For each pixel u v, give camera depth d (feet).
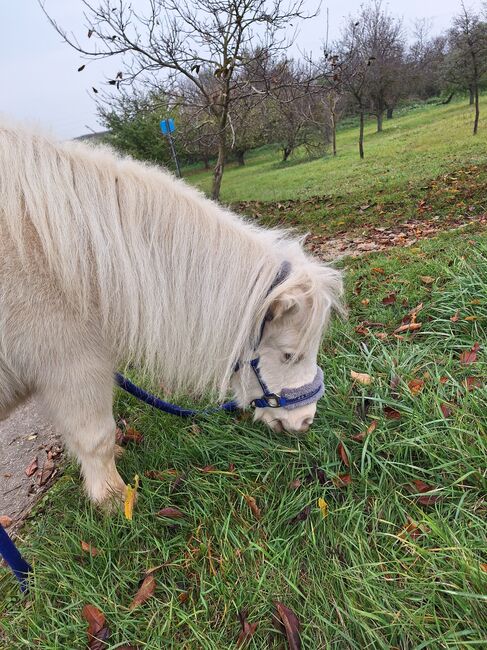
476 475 6.01
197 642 5.18
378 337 9.75
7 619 5.87
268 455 7.30
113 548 6.24
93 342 5.80
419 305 10.30
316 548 5.80
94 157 5.79
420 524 5.68
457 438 6.50
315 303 5.35
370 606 5.06
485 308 9.35
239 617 5.27
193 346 5.86
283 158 72.74
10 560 5.94
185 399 8.86
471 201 21.01
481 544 5.27
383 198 26.63
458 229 15.75
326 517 6.16
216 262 5.63
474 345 8.50
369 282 12.50
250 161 85.61
